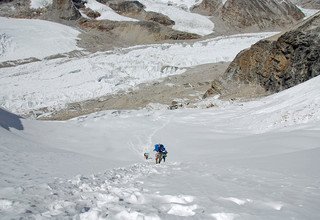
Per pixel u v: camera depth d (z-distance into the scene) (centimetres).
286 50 4731
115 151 2655
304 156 1366
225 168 1162
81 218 489
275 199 643
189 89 6450
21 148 1877
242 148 2127
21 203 555
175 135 3022
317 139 1930
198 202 605
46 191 684
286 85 4597
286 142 1994
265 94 4844
